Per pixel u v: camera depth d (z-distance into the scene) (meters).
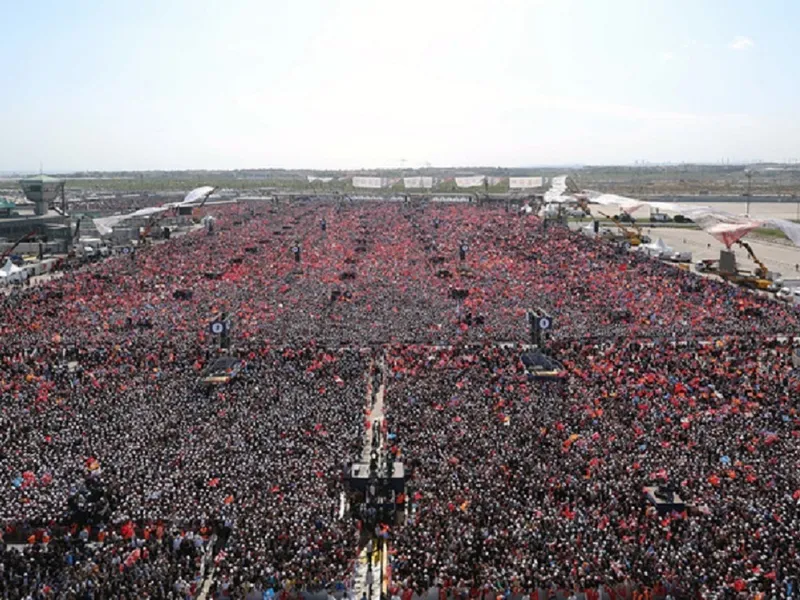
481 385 81.62
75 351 98.19
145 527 52.06
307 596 45.75
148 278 154.50
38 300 132.00
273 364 91.12
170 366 90.69
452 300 131.12
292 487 56.97
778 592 43.12
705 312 118.75
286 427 69.38
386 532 52.59
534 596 44.28
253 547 48.97
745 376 83.81
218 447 64.69
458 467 60.41
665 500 53.81
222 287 145.75
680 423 69.50
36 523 53.19
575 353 94.69
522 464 60.81
